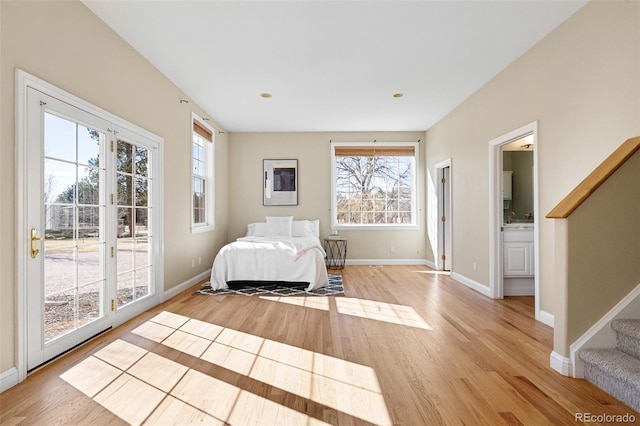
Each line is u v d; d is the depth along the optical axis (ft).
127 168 10.61
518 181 18.90
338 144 22.20
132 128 10.68
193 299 13.20
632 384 5.54
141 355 7.84
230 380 6.66
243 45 10.75
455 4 8.71
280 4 8.66
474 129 14.92
